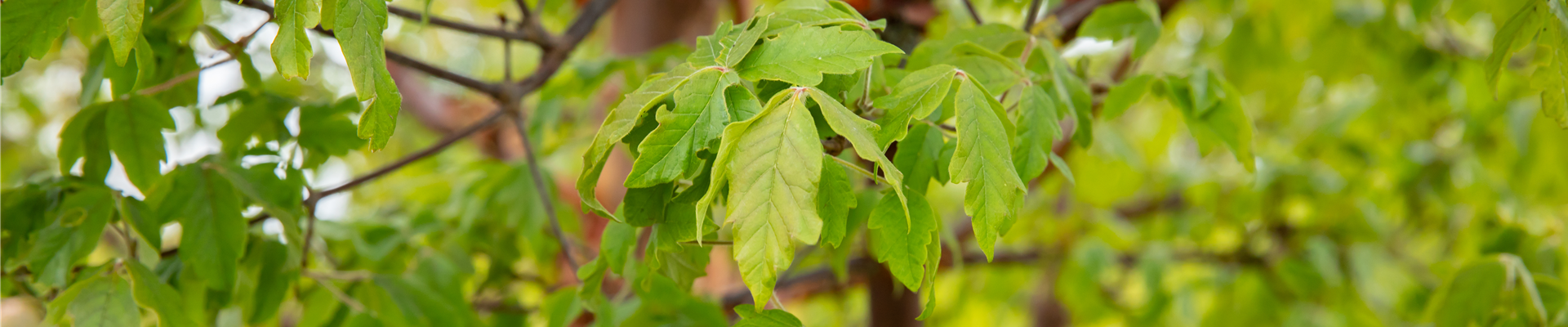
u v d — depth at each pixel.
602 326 0.99
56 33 0.75
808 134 0.66
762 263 0.65
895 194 0.74
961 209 2.26
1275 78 1.78
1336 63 1.70
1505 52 0.76
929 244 0.73
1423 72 1.62
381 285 1.08
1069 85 0.85
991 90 0.79
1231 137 0.90
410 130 2.58
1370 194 1.86
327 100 1.01
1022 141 0.77
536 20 1.12
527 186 1.47
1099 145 1.84
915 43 1.16
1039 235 2.07
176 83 0.86
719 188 0.66
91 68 0.90
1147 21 0.94
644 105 0.68
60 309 0.83
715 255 1.72
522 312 1.40
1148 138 2.36
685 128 0.67
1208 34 1.78
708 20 1.80
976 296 2.28
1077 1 1.20
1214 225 2.02
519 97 1.13
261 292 0.96
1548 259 1.49
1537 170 1.68
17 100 2.40
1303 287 1.87
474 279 1.64
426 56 2.49
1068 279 2.02
